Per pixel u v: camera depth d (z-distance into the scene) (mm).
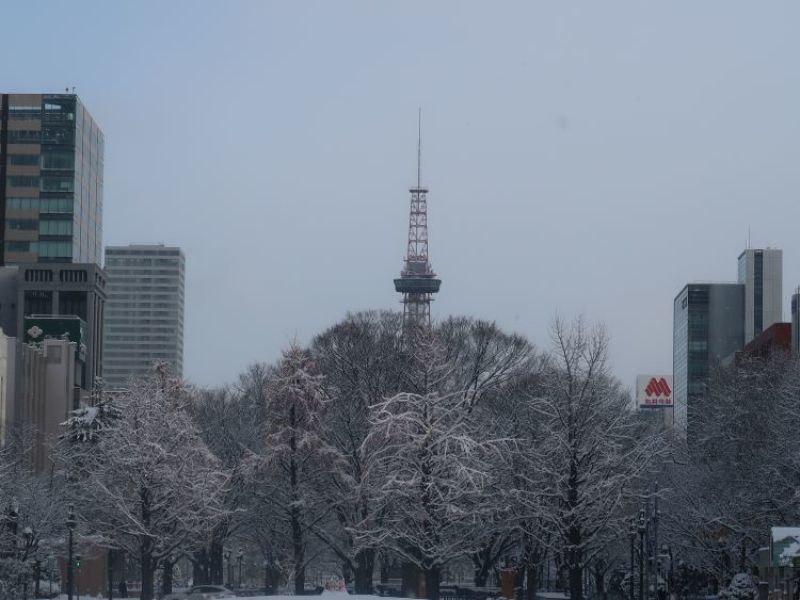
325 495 98438
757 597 78812
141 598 91062
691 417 124688
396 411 88875
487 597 97062
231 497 107625
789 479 84875
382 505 86250
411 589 95875
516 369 105125
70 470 106062
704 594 105000
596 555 86500
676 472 99562
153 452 91438
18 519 93000
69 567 82625
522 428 92625
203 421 114312
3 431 128500
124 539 97562
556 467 81438
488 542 97562
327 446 95500
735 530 88500
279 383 97625
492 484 85250
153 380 98312
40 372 163250
